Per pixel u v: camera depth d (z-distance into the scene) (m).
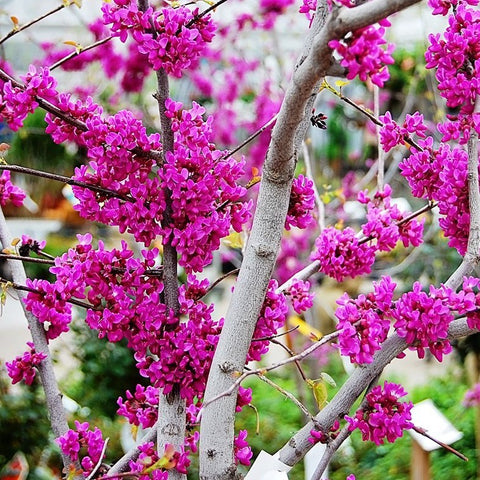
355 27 1.53
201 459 1.68
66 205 6.76
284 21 4.97
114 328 1.73
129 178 1.72
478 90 1.75
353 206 4.84
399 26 5.01
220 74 4.93
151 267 1.77
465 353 4.27
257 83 4.87
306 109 1.67
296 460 1.73
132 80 4.11
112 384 4.08
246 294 1.66
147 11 1.70
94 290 1.74
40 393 3.58
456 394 4.86
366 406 1.73
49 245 6.43
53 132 1.75
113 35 1.71
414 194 1.83
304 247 4.72
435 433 2.26
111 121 1.72
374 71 1.56
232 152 1.77
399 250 4.88
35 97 1.71
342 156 6.49
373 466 4.09
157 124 4.45
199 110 1.73
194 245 1.72
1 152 1.77
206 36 1.72
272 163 1.63
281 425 4.55
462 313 1.69
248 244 1.67
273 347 6.20
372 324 1.68
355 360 1.69
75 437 1.79
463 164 1.78
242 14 4.29
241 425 4.57
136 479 1.76
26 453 3.46
